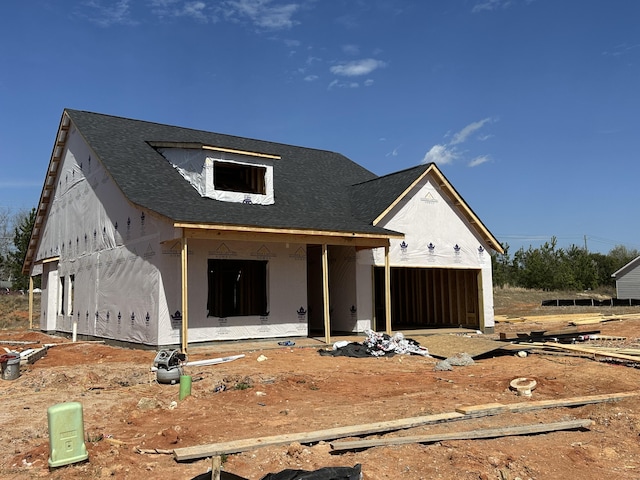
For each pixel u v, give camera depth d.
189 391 9.54
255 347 15.70
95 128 20.70
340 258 20.12
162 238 15.31
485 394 9.85
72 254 22.41
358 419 7.84
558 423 7.61
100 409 8.55
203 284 16.14
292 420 7.79
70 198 23.03
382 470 5.85
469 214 22.02
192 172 18.03
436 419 7.62
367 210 20.00
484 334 21.44
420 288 25.62
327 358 14.20
